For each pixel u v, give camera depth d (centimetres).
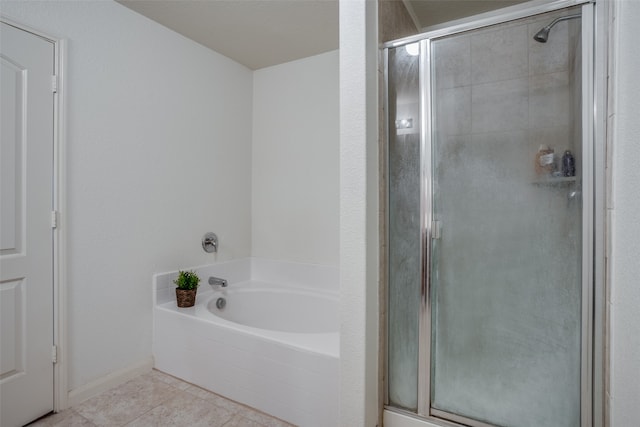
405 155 157
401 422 154
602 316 121
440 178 150
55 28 177
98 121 196
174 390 201
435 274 151
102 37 198
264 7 211
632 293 100
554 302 131
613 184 111
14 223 163
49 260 175
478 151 144
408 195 157
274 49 268
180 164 246
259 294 274
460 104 147
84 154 189
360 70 140
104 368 200
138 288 219
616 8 109
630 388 101
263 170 306
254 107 311
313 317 258
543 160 133
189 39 251
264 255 305
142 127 220
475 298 145
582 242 125
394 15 177
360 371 141
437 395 151
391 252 160
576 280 127
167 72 236
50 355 175
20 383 164
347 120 143
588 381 124
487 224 142
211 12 217
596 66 122
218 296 254
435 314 151
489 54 141
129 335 213
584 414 124
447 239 149
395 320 159
